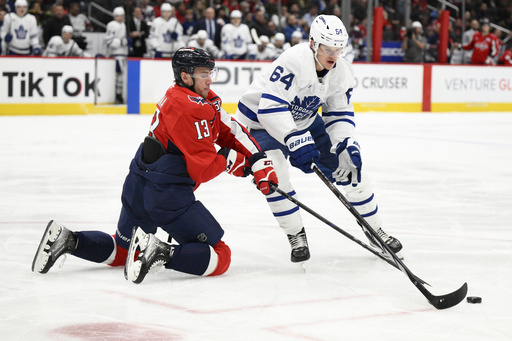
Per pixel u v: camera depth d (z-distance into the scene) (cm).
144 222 429
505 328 337
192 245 415
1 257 469
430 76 1978
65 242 418
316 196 721
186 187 415
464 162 995
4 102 1578
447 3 2173
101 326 338
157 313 358
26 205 653
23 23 1639
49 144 1119
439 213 636
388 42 2106
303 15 2031
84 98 1666
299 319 349
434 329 335
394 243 477
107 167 898
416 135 1359
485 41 2091
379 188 772
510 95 2094
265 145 469
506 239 537
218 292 396
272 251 498
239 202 683
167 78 1738
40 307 366
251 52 1834
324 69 462
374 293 396
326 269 451
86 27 1827
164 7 1750
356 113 1877
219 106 426
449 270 450
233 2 1948
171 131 403
